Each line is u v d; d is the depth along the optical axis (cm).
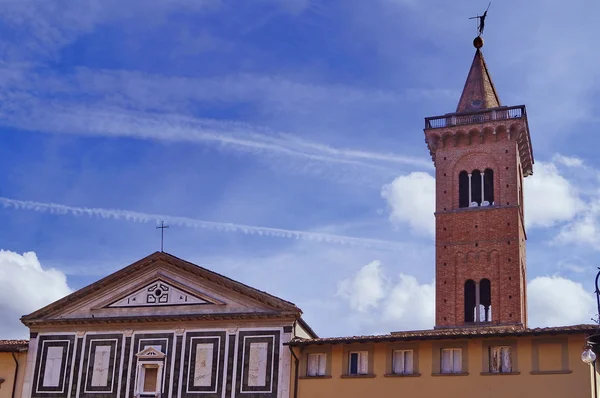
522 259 6969
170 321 5884
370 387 5300
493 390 5022
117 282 6112
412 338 5206
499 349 5119
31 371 6038
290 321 5653
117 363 5894
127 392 5791
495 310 6588
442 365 5216
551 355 4956
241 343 5697
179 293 5953
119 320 5972
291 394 5459
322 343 5419
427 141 7281
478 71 7675
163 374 5778
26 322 6156
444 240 6931
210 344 5759
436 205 7075
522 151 7381
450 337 5122
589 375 4838
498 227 6806
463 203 7050
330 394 5378
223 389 5619
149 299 6003
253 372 5597
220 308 5825
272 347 5622
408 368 5297
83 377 5925
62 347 6059
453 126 7156
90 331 6047
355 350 5438
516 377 4994
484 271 6725
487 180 7069
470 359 5138
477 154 7106
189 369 5738
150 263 6075
